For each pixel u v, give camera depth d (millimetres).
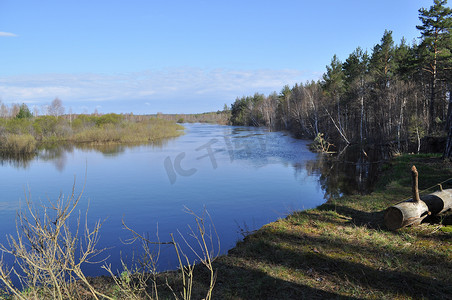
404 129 27938
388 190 10070
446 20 27953
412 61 30688
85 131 48250
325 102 44344
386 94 33156
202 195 13875
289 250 5684
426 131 26172
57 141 46750
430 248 5430
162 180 17656
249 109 93375
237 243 6602
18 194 15125
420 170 12281
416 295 4055
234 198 13133
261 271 4938
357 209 8055
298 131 50250
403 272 4648
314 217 7637
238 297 4246
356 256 5277
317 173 18922
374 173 17719
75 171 21359
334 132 41125
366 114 37625
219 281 4766
